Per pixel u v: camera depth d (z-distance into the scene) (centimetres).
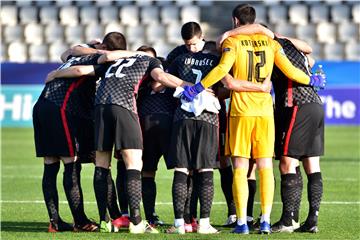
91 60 2875
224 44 2750
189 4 9956
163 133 2936
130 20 9881
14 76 8294
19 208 3572
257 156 2761
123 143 2764
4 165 5428
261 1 9869
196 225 2994
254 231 2892
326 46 9431
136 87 2811
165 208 3588
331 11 9825
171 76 2802
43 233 2811
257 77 2738
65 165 2866
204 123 2767
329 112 8338
